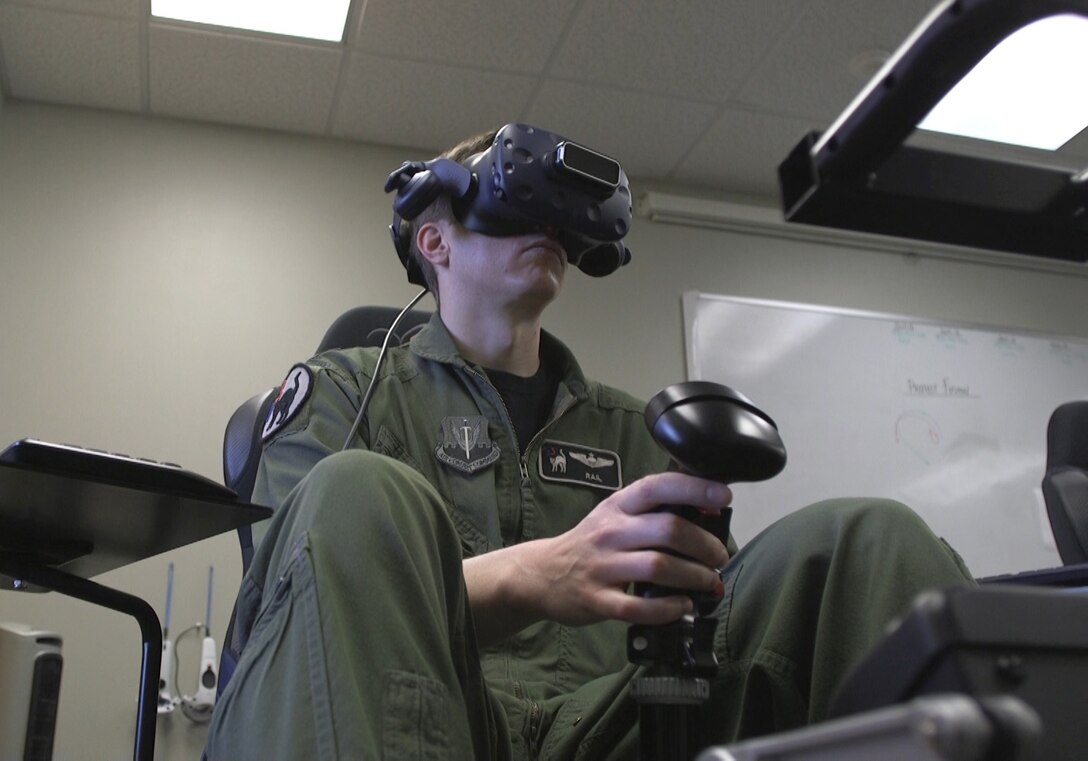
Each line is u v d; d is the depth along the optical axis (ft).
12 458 2.07
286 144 10.10
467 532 3.20
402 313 3.97
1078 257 1.68
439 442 3.38
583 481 3.51
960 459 10.88
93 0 8.35
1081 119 8.17
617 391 3.91
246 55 9.04
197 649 8.09
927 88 1.38
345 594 1.78
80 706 7.71
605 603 2.00
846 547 2.17
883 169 1.48
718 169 11.10
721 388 1.82
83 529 2.58
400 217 3.97
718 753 1.05
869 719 0.90
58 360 8.75
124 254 9.25
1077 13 1.36
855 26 8.98
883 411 10.86
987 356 11.52
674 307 10.75
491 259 3.56
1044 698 1.10
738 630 2.40
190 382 8.98
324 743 1.59
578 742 2.54
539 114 10.07
